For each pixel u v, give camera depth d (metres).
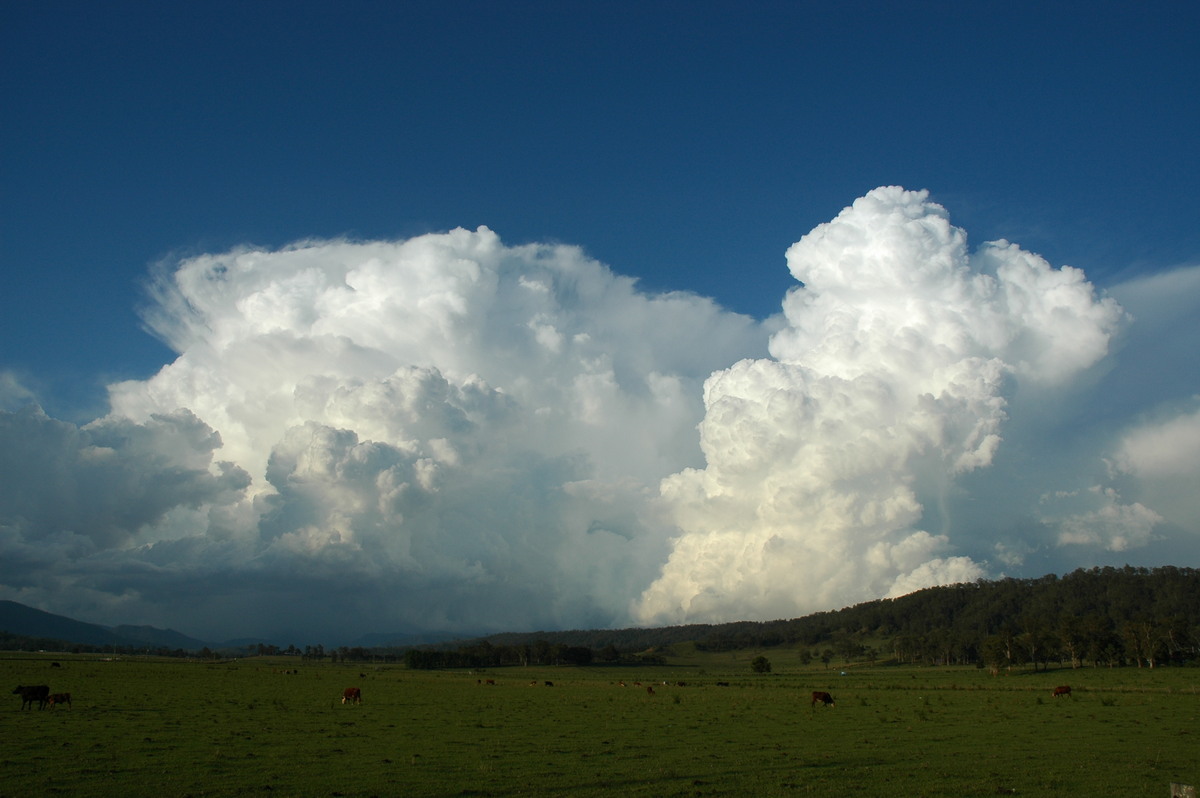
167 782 34.19
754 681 162.62
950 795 33.47
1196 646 195.50
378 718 64.31
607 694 106.38
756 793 33.75
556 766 40.19
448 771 38.31
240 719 60.59
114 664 176.50
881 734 56.78
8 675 113.88
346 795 32.31
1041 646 190.38
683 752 45.97
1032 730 59.84
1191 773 39.38
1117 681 141.25
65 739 46.34
